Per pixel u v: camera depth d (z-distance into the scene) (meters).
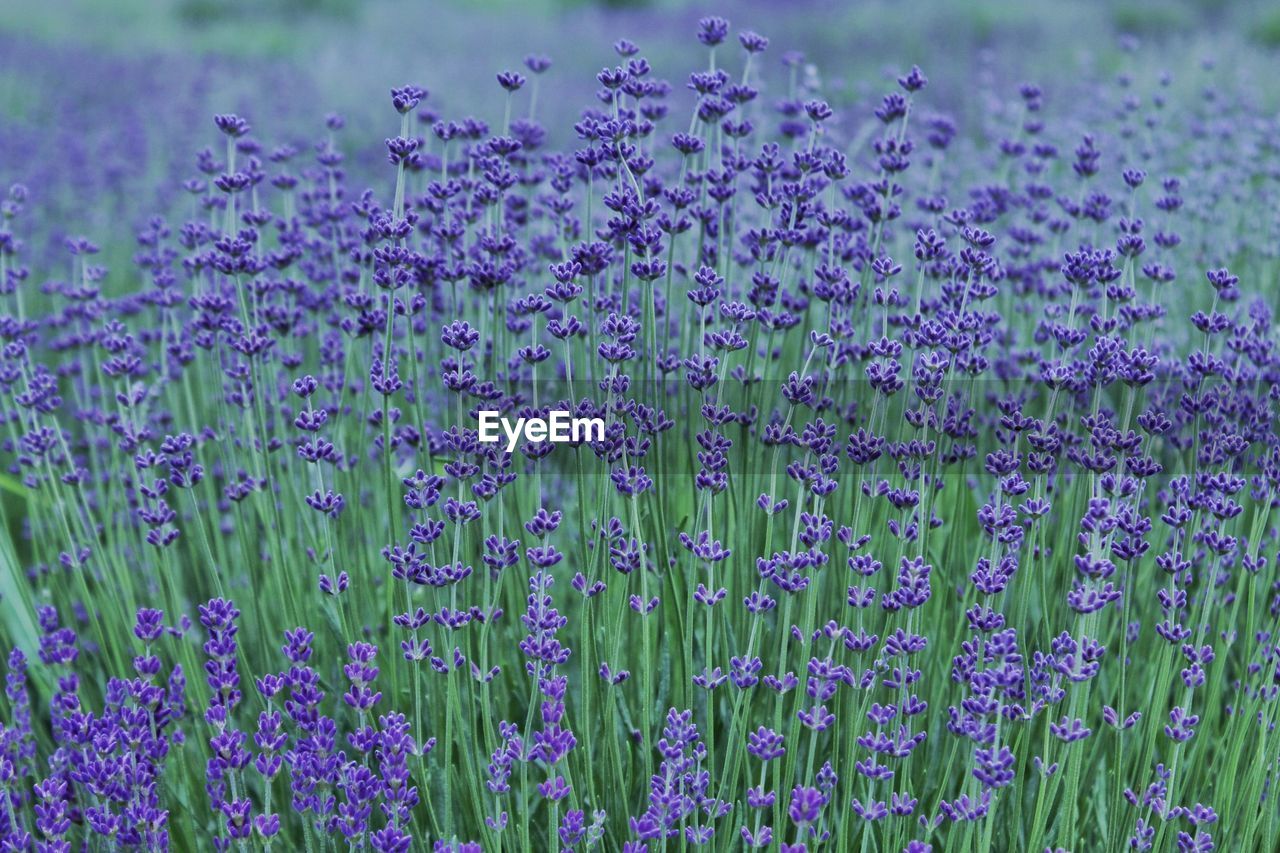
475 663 3.44
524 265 4.30
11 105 12.38
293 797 2.94
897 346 3.12
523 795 2.75
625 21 21.94
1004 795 3.21
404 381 4.13
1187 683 2.88
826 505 3.63
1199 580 3.70
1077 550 3.68
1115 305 3.85
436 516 3.63
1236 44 13.57
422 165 4.49
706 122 3.89
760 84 5.21
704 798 2.79
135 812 2.80
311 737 2.83
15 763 3.23
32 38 18.08
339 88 13.36
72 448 5.16
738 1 22.30
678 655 3.36
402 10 24.00
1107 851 2.95
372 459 4.52
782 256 4.06
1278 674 3.39
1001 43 16.48
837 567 3.51
